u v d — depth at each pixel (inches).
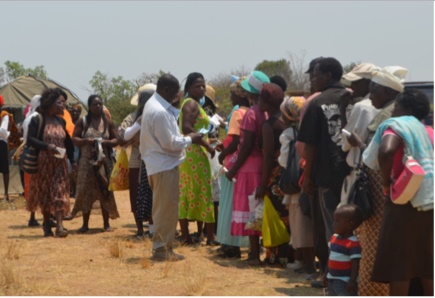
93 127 420.5
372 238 233.5
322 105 264.1
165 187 317.7
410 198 204.4
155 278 287.3
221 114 1218.0
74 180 568.7
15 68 1644.9
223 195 339.3
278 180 311.7
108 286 271.9
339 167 258.1
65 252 347.9
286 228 313.9
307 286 277.4
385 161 205.0
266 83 326.6
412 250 209.0
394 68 251.8
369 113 246.8
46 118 400.5
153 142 315.9
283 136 297.9
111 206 425.4
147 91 378.3
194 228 451.5
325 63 271.1
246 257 346.3
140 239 392.8
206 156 367.6
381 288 231.5
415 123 211.0
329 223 263.4
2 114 559.8
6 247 361.1
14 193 653.9
